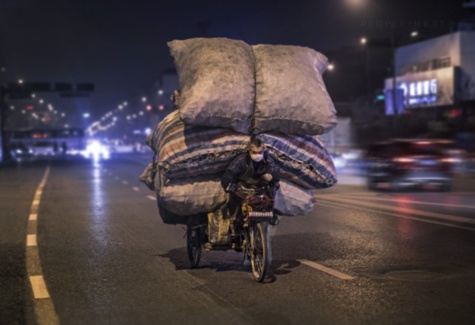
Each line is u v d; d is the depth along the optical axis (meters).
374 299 6.54
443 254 9.05
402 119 55.62
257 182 7.38
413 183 19.44
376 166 20.38
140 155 84.75
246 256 8.06
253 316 6.00
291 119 7.44
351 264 8.52
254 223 7.51
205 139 7.49
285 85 7.48
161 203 7.85
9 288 7.55
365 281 7.42
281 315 6.01
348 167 36.75
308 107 7.45
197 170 7.59
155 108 78.75
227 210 7.76
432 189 19.89
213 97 7.24
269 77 7.51
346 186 22.41
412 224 12.13
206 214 8.09
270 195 7.39
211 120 7.30
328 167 7.98
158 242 11.02
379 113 66.69
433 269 8.03
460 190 19.45
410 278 7.52
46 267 8.87
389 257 8.95
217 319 5.93
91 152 114.19
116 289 7.35
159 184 8.12
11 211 16.77
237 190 7.39
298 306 6.33
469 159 27.81
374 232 11.34
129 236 11.81
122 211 16.28
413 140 20.14
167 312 6.23
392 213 13.94
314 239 10.77
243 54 7.68
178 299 6.77
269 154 7.59
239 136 7.48
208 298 6.78
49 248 10.57
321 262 8.70
